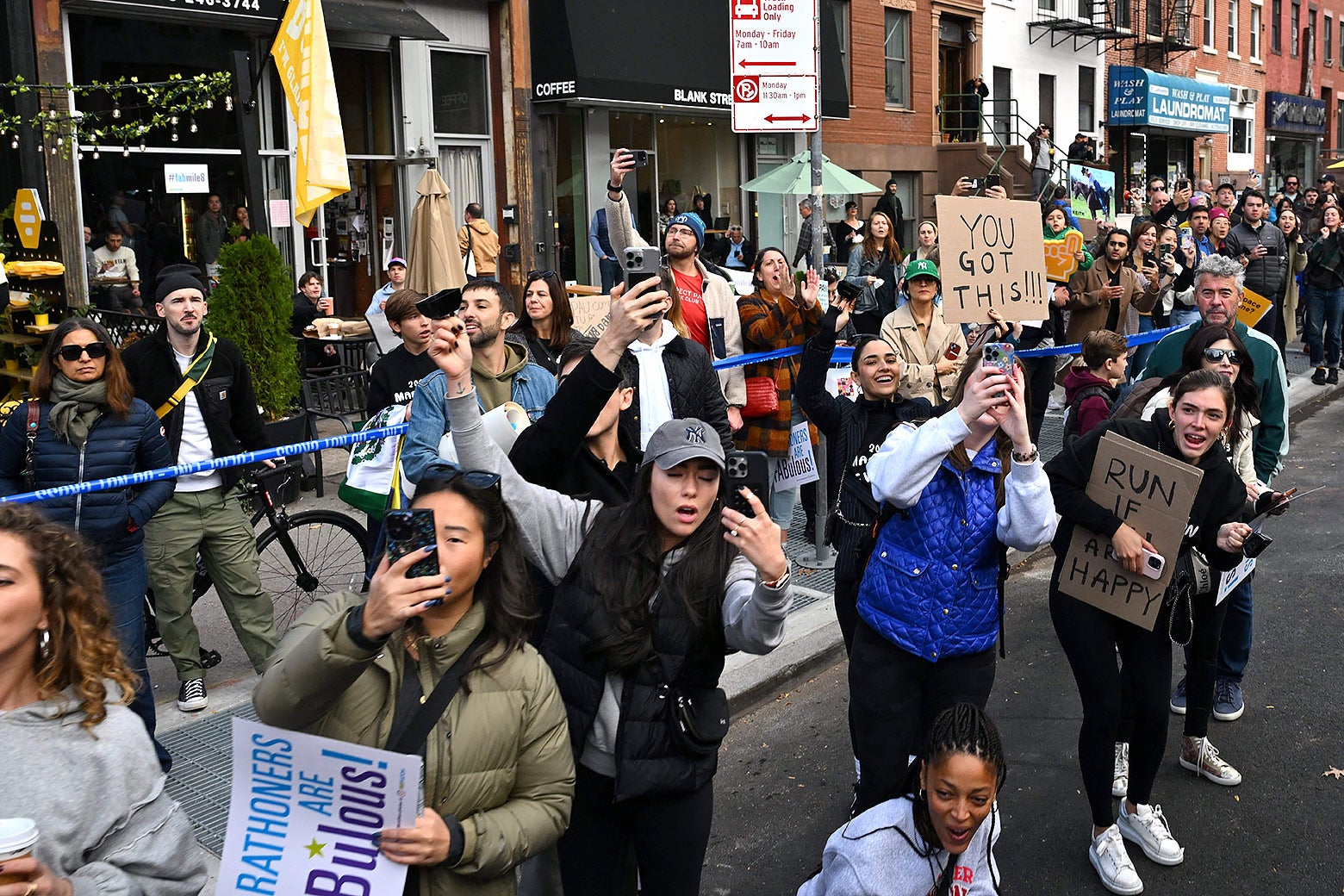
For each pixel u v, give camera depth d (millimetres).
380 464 4988
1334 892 4117
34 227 9922
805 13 7441
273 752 2385
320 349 11930
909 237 23953
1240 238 13273
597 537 3102
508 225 15938
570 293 14031
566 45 15336
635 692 3016
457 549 2494
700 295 7035
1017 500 3736
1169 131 33625
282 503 7121
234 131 12836
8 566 2209
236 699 5656
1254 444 5379
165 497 4910
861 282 9828
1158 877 4238
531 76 15742
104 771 2213
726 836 4590
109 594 4750
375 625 2295
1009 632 6742
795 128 7535
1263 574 7598
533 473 3467
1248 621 5371
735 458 3068
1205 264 5574
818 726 5531
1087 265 10203
